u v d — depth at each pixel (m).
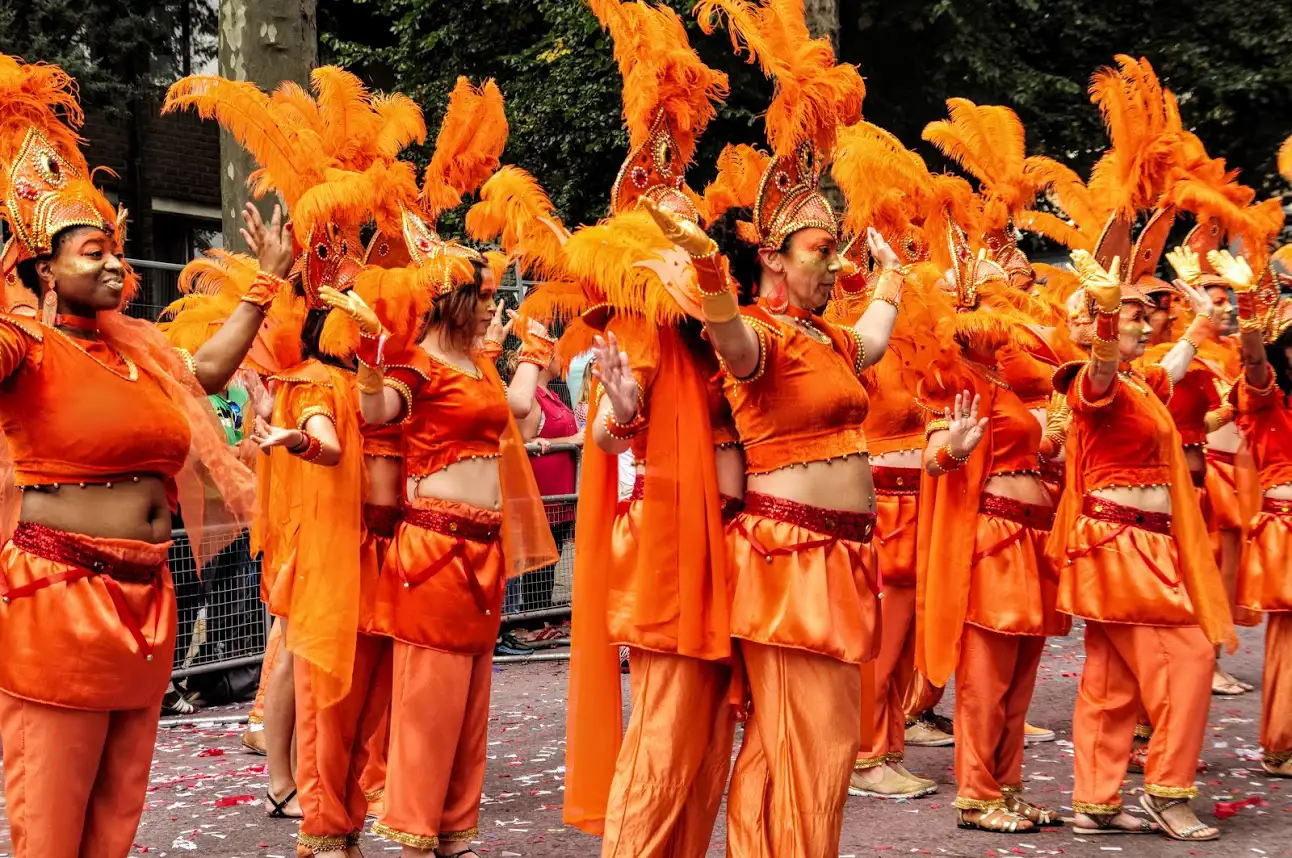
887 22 13.32
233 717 7.31
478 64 14.77
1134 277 5.77
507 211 4.18
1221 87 13.92
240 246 8.25
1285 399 6.21
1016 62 13.86
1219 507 7.59
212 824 5.19
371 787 5.40
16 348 3.28
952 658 5.05
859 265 5.31
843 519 3.67
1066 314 5.76
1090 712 5.05
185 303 5.37
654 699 3.72
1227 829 5.09
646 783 3.68
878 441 5.84
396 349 4.39
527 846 4.84
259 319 3.81
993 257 6.27
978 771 5.07
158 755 6.45
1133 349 5.03
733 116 12.38
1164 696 4.93
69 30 12.91
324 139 5.12
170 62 14.55
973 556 5.06
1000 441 5.12
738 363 3.56
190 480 3.77
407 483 4.49
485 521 4.47
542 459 9.23
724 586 3.70
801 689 3.60
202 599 7.61
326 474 4.54
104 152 14.17
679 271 3.66
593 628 3.90
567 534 9.41
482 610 4.42
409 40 14.75
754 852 3.67
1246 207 6.16
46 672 3.31
